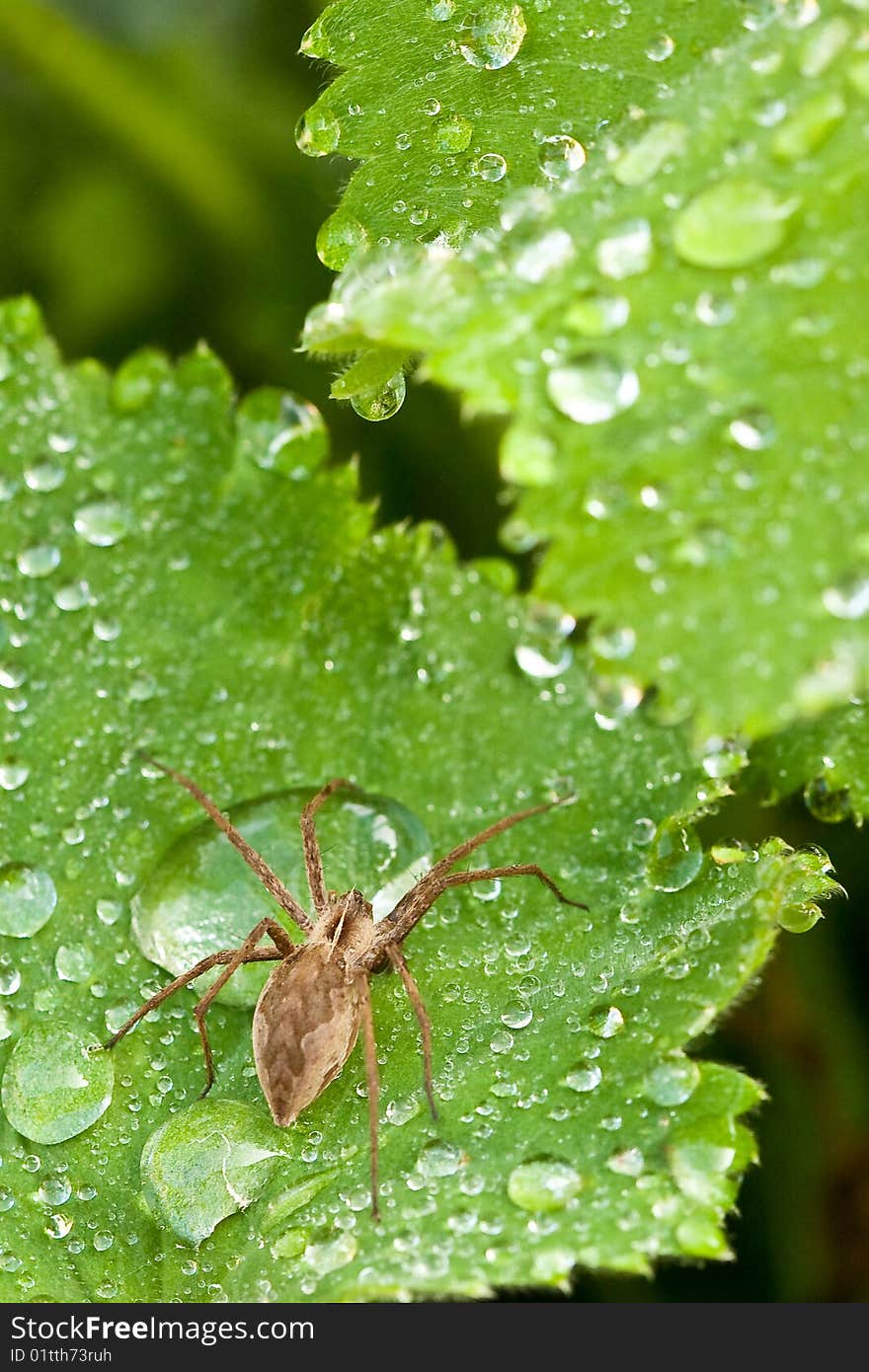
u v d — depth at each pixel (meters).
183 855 0.28
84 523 0.28
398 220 0.28
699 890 0.27
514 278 0.26
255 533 0.28
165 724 0.28
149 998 0.27
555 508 0.26
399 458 0.31
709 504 0.26
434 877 0.27
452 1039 0.27
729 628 0.26
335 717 0.28
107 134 0.31
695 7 0.27
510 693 0.28
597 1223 0.26
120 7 0.32
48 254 0.31
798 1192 0.29
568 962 0.27
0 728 0.28
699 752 0.27
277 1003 0.27
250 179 0.31
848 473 0.26
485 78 0.28
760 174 0.26
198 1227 0.27
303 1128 0.27
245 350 0.31
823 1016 0.29
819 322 0.26
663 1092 0.26
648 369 0.26
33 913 0.27
